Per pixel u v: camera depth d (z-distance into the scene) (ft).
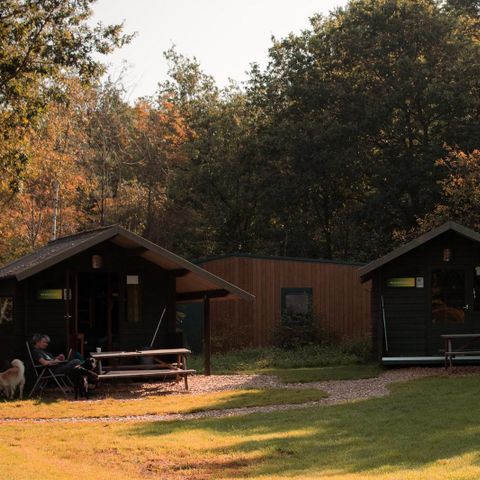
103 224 114.73
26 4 67.82
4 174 76.43
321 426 38.24
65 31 68.80
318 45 123.24
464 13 131.75
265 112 132.98
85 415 44.32
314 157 118.01
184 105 152.35
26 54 68.49
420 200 110.42
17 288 57.98
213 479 28.86
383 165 115.65
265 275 89.15
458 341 66.03
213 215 137.39
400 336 66.28
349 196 130.31
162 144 128.36
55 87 72.38
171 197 131.64
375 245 132.36
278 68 130.00
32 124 71.51
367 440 34.42
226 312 89.81
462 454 30.50
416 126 119.34
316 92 119.85
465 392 47.60
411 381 54.65
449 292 66.44
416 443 33.17
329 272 90.17
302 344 85.66
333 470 29.12
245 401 47.93
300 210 132.26
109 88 119.55
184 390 54.90
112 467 31.30
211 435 36.99
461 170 84.28
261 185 125.59
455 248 66.44
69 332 59.62
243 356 80.02
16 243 106.52
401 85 111.65
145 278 62.39
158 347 62.44
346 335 89.40
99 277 69.31
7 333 59.41
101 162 118.21
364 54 116.78
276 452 32.91
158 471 30.58
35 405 48.39
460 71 111.14
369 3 118.73
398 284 66.59
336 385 55.52
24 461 31.60
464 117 114.11
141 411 45.19
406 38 115.55
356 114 117.60
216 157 135.64
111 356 53.47
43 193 104.99
